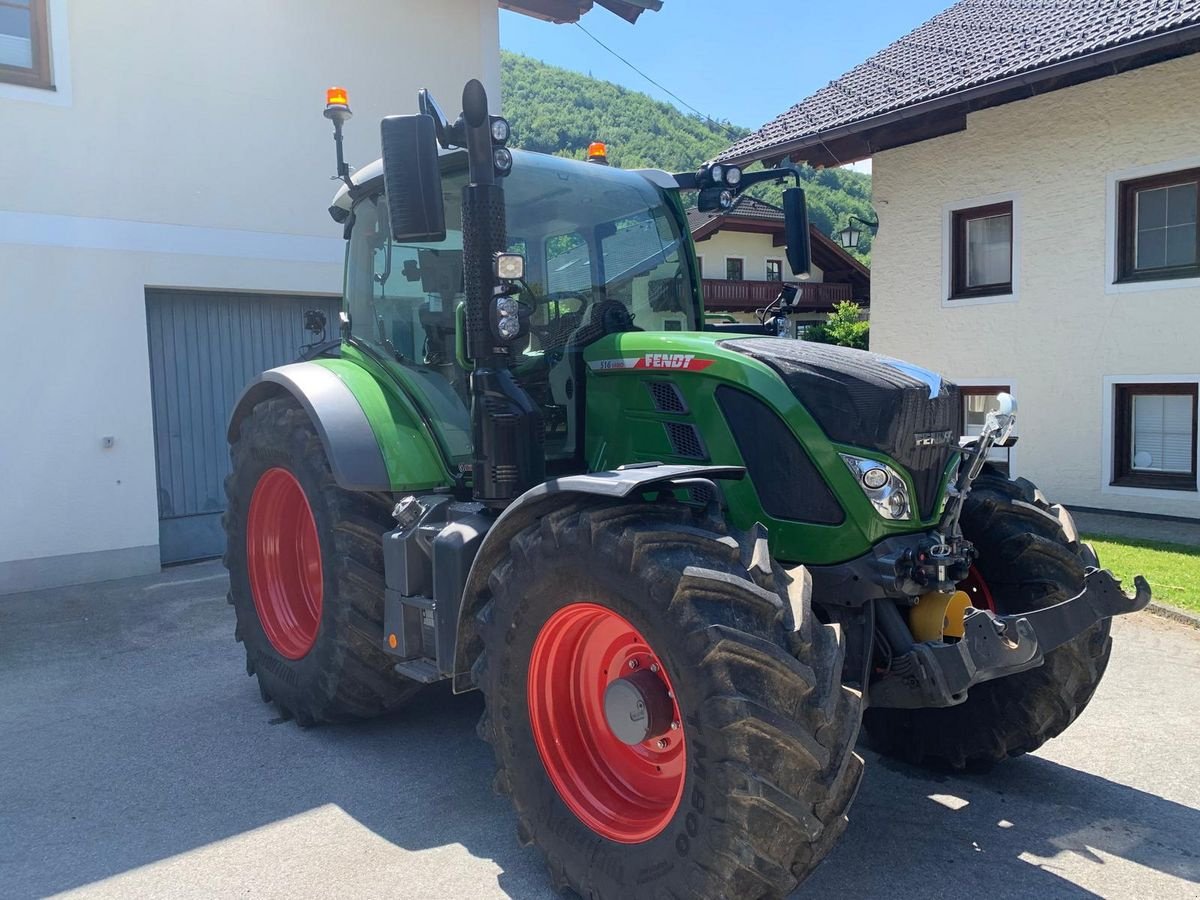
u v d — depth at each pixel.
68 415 6.65
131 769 3.69
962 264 11.16
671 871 2.40
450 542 3.15
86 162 6.65
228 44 7.25
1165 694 4.38
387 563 3.56
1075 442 10.06
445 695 4.55
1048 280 10.16
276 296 7.85
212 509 7.63
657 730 2.57
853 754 2.42
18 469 6.47
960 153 10.85
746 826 2.24
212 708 4.37
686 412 3.14
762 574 2.40
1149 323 9.39
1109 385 9.73
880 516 2.80
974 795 3.42
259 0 7.38
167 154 7.00
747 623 2.34
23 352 6.45
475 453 3.32
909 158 11.38
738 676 2.28
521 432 3.25
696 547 2.48
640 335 3.37
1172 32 8.35
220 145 7.25
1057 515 3.54
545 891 2.81
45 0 6.46
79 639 5.46
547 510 2.86
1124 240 9.63
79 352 6.68
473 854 3.02
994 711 3.44
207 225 7.22
